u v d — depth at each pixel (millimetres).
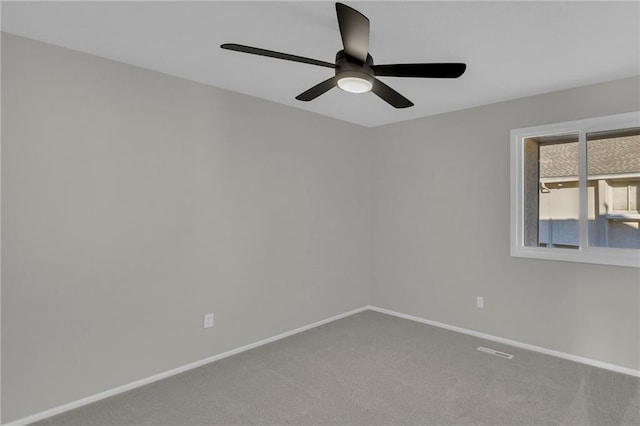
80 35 2150
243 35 2154
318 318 3959
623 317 2807
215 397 2447
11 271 2111
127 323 2568
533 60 2480
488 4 1790
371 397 2441
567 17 1913
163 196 2754
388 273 4387
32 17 1938
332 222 4113
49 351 2240
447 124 3846
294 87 3080
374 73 2041
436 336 3609
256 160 3365
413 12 1866
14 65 2121
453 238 3801
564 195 3543
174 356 2811
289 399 2418
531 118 3268
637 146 2967
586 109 2980
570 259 3049
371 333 3701
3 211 2086
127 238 2568
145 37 2180
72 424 2141
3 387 2088
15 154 2119
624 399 2404
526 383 2629
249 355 3156
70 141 2318
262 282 3426
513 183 3367
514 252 3359
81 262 2365
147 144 2666
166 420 2182
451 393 2488
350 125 4320
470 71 2676
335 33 2123
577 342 3018
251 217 3328
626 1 1758
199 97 2959
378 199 4488
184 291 2873
